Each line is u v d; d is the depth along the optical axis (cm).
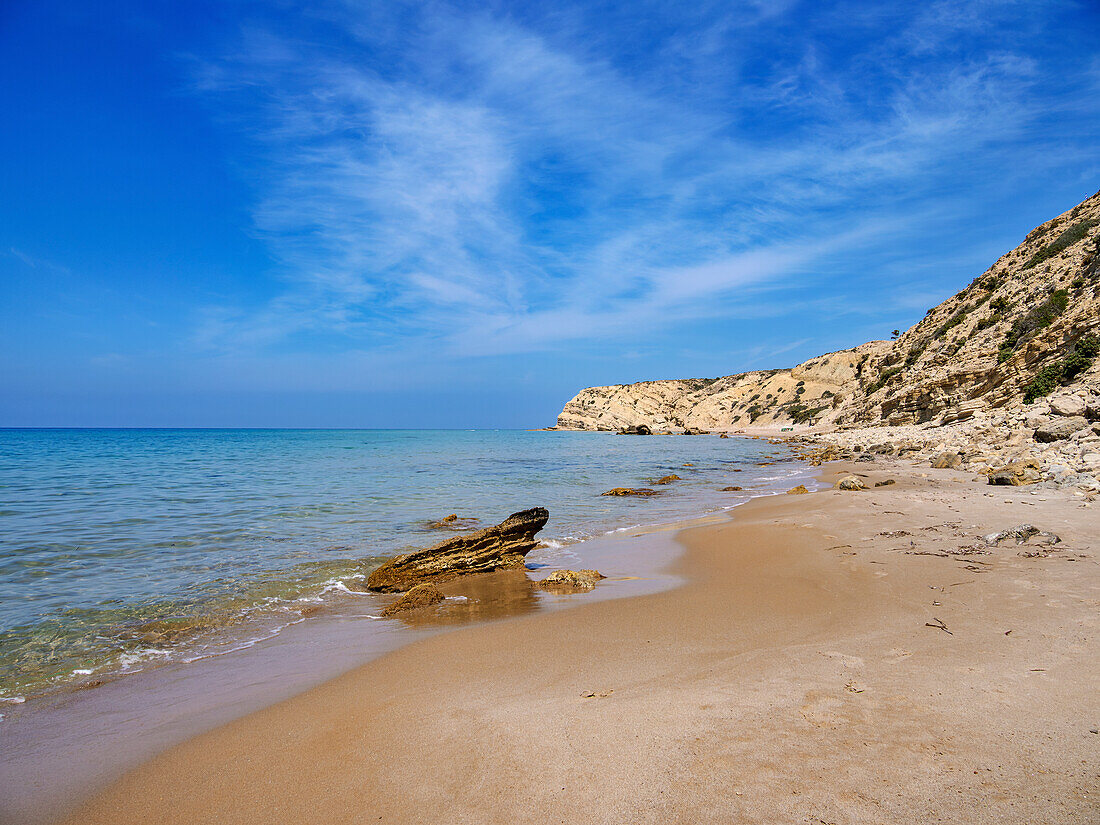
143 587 1085
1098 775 351
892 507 1451
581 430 17225
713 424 12781
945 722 434
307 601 1015
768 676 554
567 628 778
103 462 4319
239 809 405
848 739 422
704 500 2269
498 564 1210
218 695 620
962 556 933
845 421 7444
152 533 1588
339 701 582
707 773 394
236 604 990
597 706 518
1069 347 3353
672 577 1065
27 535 1549
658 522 1767
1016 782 353
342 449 6712
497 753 448
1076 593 707
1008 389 3659
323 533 1606
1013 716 433
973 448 2489
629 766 412
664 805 365
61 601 996
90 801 429
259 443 8469
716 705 498
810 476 2948
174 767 470
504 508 2095
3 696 638
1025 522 1110
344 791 417
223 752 489
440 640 765
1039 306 4038
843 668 557
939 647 587
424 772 432
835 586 867
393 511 2011
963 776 365
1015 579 788
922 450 3145
